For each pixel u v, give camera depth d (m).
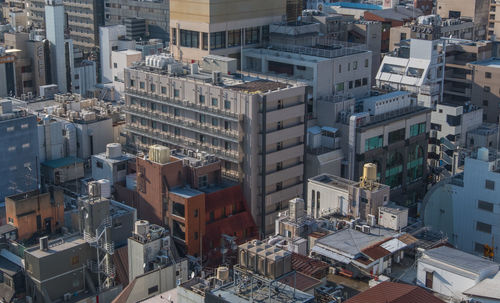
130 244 122.56
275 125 153.62
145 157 149.38
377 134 169.50
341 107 171.00
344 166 169.25
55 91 199.38
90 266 126.00
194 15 187.12
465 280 101.00
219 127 156.75
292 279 97.12
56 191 137.38
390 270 111.38
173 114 165.12
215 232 147.88
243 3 190.88
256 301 88.81
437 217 150.62
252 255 97.44
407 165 181.25
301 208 123.56
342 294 104.25
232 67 172.50
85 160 172.88
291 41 193.88
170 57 173.62
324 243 114.81
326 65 176.50
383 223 122.25
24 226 132.88
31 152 155.25
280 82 164.50
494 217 141.62
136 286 117.19
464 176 144.75
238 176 155.50
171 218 144.88
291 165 160.00
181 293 99.12
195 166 149.25
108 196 140.38
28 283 122.44
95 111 183.50
